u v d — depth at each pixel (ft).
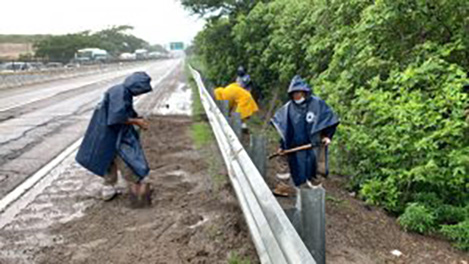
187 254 12.56
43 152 25.76
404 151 18.74
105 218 15.30
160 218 15.28
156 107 49.37
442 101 17.60
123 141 16.37
